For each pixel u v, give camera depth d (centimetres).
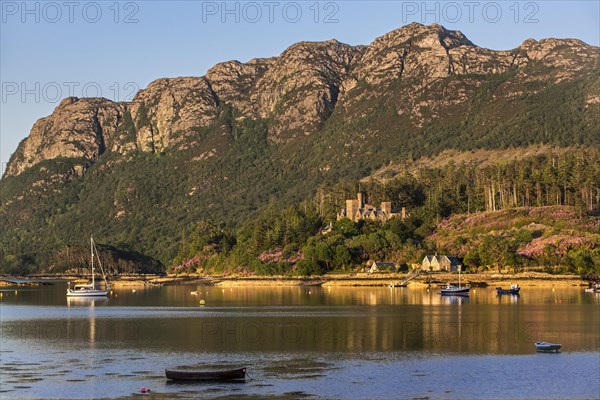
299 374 16788
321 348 19925
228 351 19625
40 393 15325
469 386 15688
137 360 18500
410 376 16525
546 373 16700
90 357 18912
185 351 19712
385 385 15800
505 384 15825
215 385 15875
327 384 15888
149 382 16162
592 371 16875
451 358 18362
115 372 17125
